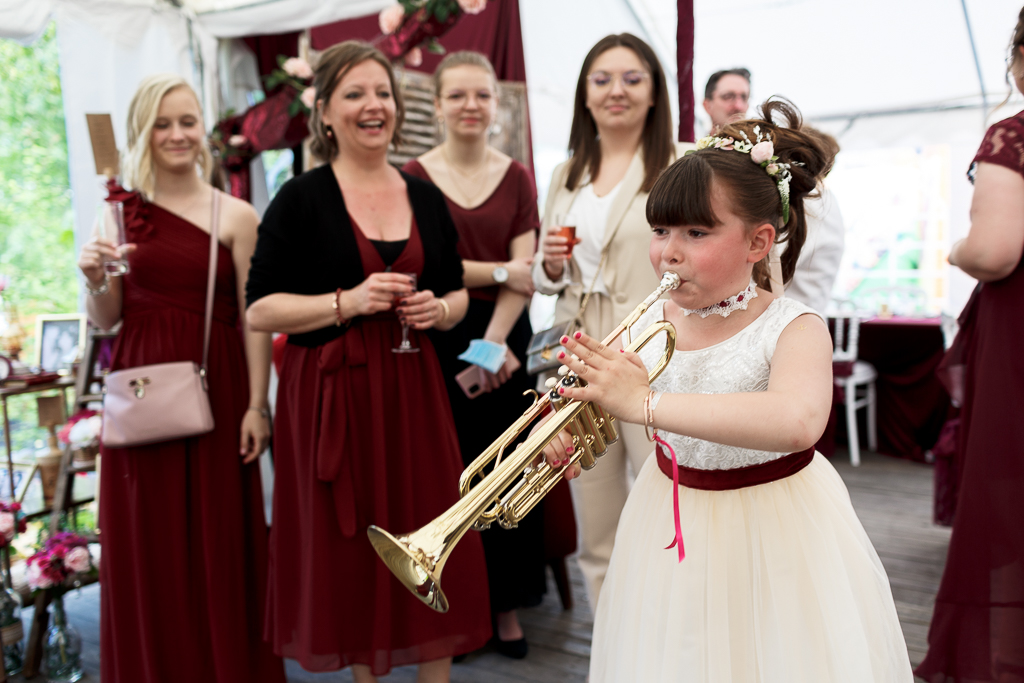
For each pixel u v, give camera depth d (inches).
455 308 87.5
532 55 205.3
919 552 139.6
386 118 83.4
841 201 281.7
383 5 133.3
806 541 48.9
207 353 90.0
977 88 206.1
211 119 145.3
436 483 81.7
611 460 86.1
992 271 69.9
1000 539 71.3
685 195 47.4
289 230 80.9
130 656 87.4
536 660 102.1
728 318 52.7
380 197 85.0
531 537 107.0
